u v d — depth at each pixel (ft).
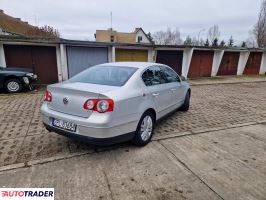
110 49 42.91
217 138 13.98
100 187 8.64
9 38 33.65
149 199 8.05
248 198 8.23
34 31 91.61
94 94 9.59
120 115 10.18
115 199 8.00
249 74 65.31
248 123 17.37
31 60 37.78
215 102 25.45
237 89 37.19
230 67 60.64
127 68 12.84
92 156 11.04
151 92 12.59
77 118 9.95
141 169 9.98
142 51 47.06
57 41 36.40
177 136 14.05
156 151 11.79
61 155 11.07
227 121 17.84
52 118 10.95
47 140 12.87
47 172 9.55
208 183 9.08
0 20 81.10
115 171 9.77
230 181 9.27
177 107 17.89
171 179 9.29
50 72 39.40
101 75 12.40
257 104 24.85
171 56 50.01
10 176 9.20
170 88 15.37
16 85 28.37
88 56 41.63
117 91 10.34
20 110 19.54
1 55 35.47
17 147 11.89
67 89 10.25
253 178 9.54
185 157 11.23
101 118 9.53
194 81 47.44
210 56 55.72
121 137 10.57
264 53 65.16
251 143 13.35
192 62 53.98
